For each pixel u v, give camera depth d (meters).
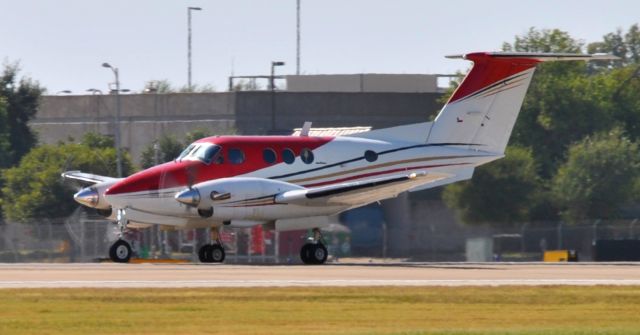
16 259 155.00
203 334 64.56
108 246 153.75
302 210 111.88
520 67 120.44
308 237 117.75
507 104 120.81
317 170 115.06
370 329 66.81
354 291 80.81
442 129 120.00
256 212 110.00
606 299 79.62
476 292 81.69
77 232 154.38
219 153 112.12
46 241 155.00
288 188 111.12
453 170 119.81
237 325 67.69
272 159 113.62
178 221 111.88
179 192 110.50
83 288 80.44
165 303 74.50
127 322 68.06
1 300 75.00
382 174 117.44
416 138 119.50
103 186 112.44
